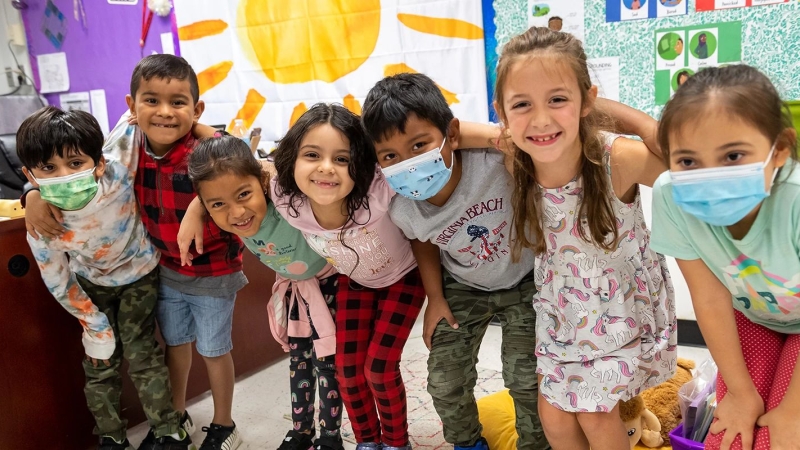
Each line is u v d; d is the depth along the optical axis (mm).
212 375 1879
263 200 1561
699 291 1177
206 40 3076
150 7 3164
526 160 1315
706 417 1515
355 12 2664
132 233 1776
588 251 1320
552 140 1188
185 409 2053
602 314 1336
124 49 3326
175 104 1684
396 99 1304
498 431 1801
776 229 1035
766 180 978
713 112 946
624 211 1290
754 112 934
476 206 1449
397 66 2621
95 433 1854
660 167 1195
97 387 1803
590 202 1267
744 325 1246
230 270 1857
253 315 2379
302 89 2877
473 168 1436
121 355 1851
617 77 2242
